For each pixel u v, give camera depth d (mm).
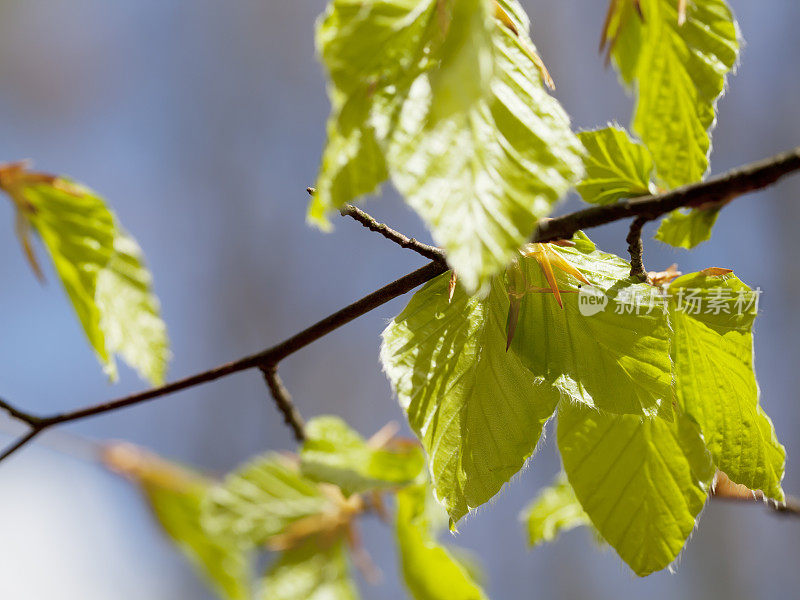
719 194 726
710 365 759
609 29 791
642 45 787
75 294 890
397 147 707
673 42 783
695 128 786
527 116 712
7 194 873
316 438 848
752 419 758
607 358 744
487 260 699
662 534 762
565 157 709
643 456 762
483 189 704
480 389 742
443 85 702
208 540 1023
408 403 738
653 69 787
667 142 789
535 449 741
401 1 719
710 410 759
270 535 900
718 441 759
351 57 717
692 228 771
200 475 1064
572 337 745
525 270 749
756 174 723
